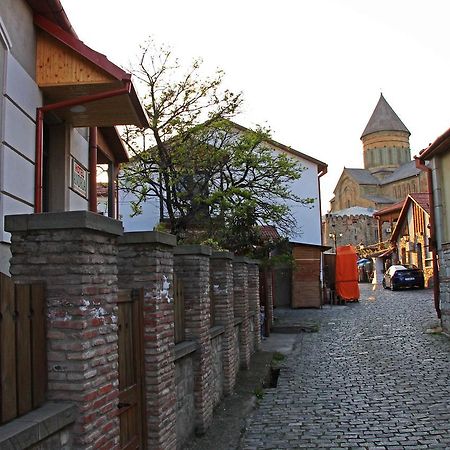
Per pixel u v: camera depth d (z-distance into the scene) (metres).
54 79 7.81
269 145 22.88
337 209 90.38
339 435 6.95
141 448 5.12
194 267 7.33
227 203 16.89
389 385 9.77
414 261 41.47
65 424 3.37
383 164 92.50
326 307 27.39
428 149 16.34
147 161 18.25
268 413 8.19
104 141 12.84
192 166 17.78
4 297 3.12
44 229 3.65
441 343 14.39
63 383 3.54
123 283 5.41
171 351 5.78
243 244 17.66
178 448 6.21
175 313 6.80
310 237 30.09
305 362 12.59
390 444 6.51
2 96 6.58
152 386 5.30
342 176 88.88
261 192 18.95
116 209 15.38
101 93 8.02
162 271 5.61
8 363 3.12
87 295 3.65
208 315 7.70
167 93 18.12
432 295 30.62
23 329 3.30
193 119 18.38
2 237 6.43
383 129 92.88
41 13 7.71
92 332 3.69
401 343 14.73
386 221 55.19
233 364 9.72
